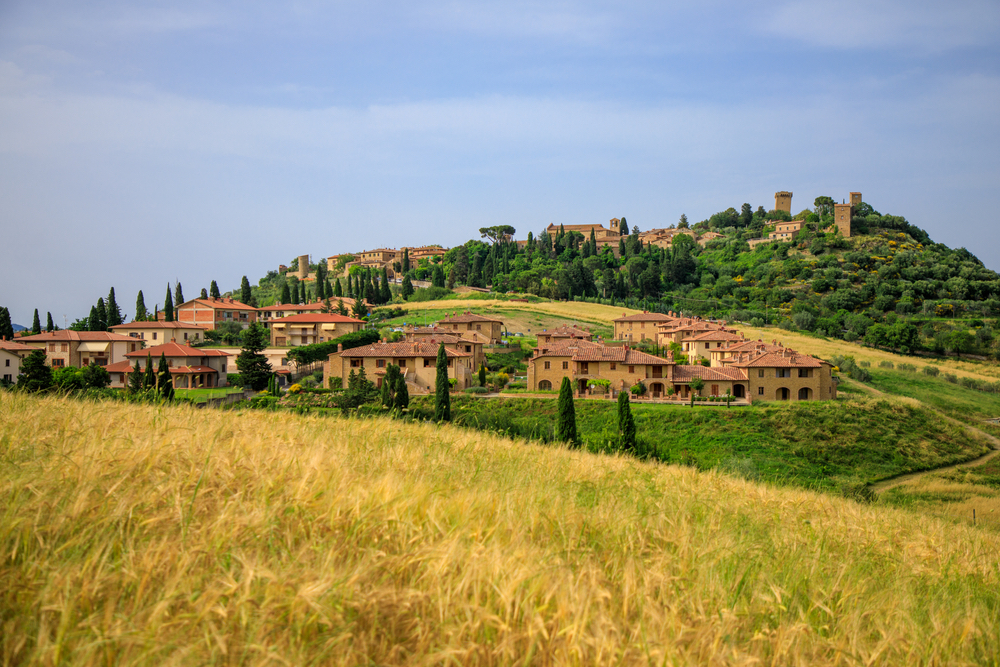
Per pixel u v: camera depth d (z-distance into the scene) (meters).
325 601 4.76
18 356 75.38
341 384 74.75
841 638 6.12
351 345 100.19
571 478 11.64
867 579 8.37
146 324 106.19
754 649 5.64
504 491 8.95
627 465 15.97
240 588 4.71
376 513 6.53
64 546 4.96
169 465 7.52
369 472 8.92
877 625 6.53
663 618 5.57
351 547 5.86
